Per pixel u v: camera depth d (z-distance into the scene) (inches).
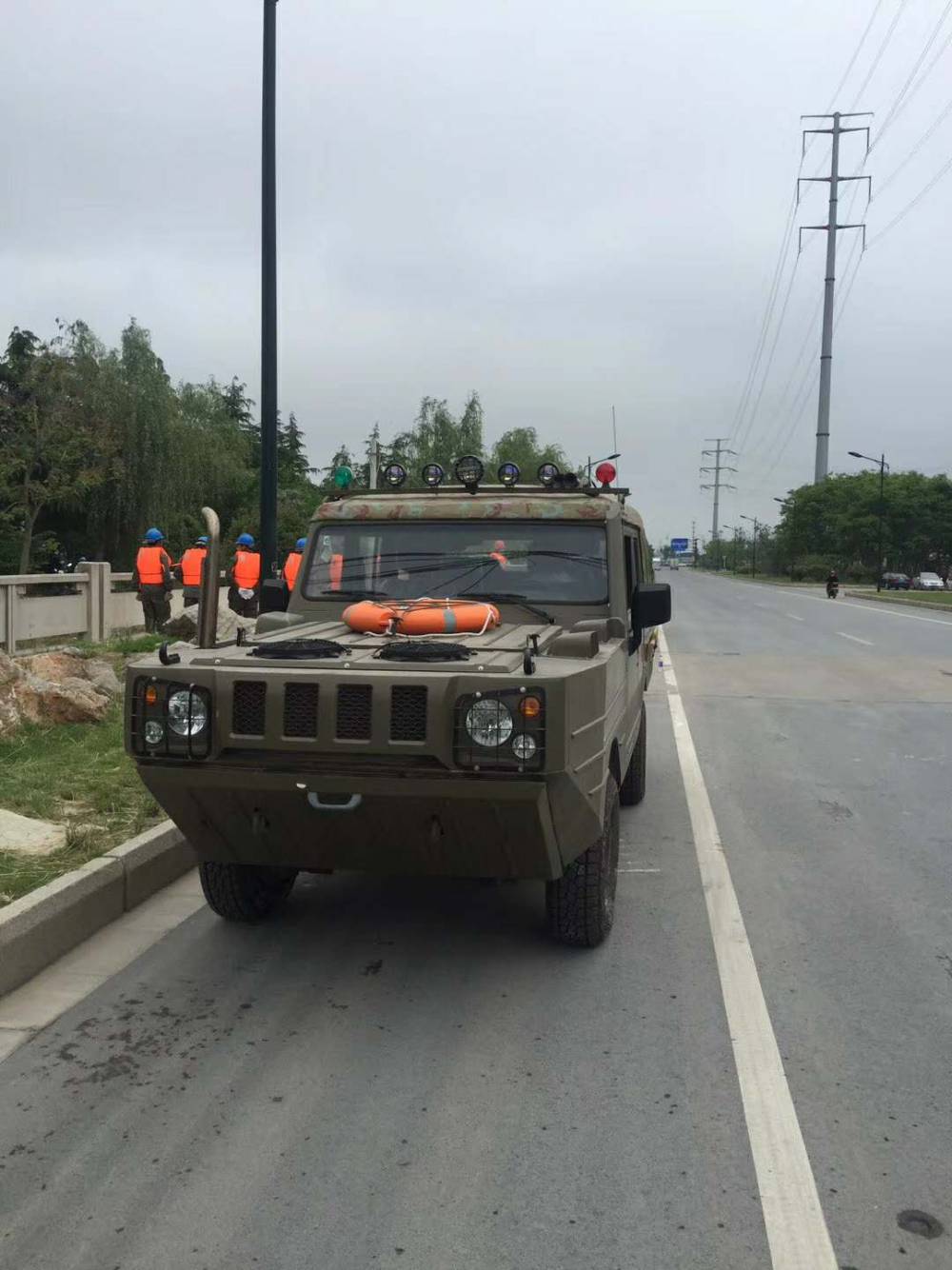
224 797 175.9
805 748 415.8
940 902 235.5
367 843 179.6
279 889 222.7
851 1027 172.2
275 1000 181.9
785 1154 135.4
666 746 418.3
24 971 188.7
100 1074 156.0
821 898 237.5
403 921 219.9
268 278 487.8
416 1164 133.2
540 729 161.8
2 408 1371.8
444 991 185.6
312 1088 152.0
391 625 206.2
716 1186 128.6
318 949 204.5
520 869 181.5
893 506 3491.6
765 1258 115.9
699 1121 143.4
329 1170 131.9
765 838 287.6
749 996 183.9
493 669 167.0
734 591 2255.2
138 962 197.6
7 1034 168.7
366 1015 175.9
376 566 238.2
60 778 293.9
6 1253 116.6
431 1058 161.3
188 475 1530.5
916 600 1777.8
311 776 168.9
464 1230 120.4
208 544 197.8
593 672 177.8
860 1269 114.2
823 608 1462.8
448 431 1568.7
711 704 532.1
